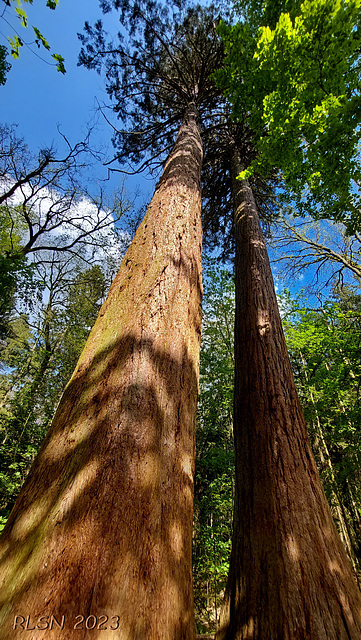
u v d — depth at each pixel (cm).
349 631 136
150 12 799
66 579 86
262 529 186
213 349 955
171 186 317
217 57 815
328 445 898
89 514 101
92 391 144
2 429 853
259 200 956
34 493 115
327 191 425
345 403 645
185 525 124
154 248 230
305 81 342
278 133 387
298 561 162
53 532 98
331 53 321
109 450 119
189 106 741
